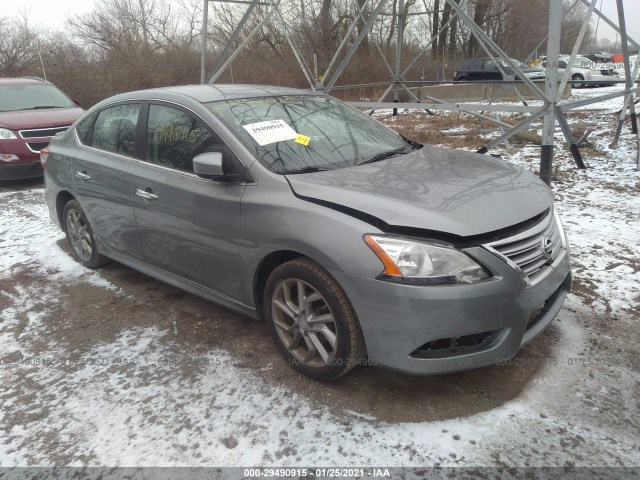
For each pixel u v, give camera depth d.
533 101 14.47
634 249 4.41
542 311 2.84
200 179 3.23
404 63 20.09
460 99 16.08
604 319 3.38
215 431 2.52
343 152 3.36
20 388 2.94
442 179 2.93
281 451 2.37
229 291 3.22
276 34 20.36
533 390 2.72
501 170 3.19
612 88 22.20
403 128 11.66
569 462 2.26
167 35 24.44
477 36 6.23
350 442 2.41
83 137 4.43
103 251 4.35
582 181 6.66
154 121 3.67
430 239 2.42
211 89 3.73
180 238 3.39
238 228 2.98
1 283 4.40
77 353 3.28
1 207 6.89
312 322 2.78
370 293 2.44
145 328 3.55
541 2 23.72
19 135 7.83
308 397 2.74
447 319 2.36
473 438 2.40
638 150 7.30
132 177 3.70
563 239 3.05
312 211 2.66
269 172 2.94
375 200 2.61
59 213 4.86
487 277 2.43
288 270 2.79
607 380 2.78
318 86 8.41
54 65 19.20
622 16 7.71
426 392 2.74
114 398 2.80
